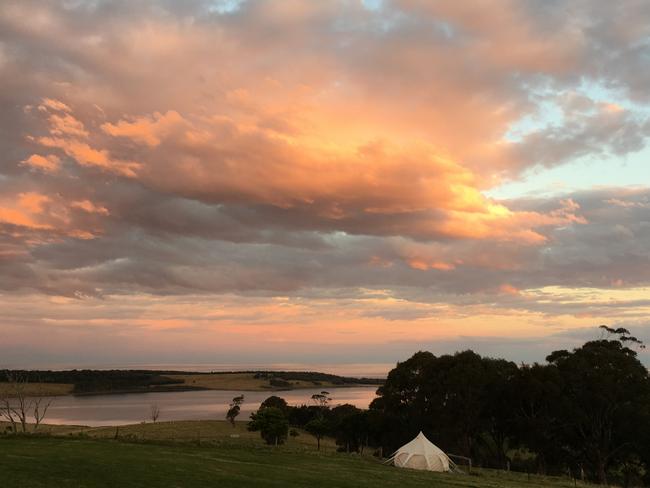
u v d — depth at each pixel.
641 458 71.25
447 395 79.31
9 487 20.98
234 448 43.56
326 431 118.69
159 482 24.77
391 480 34.91
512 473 55.03
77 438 40.88
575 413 69.94
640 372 70.44
